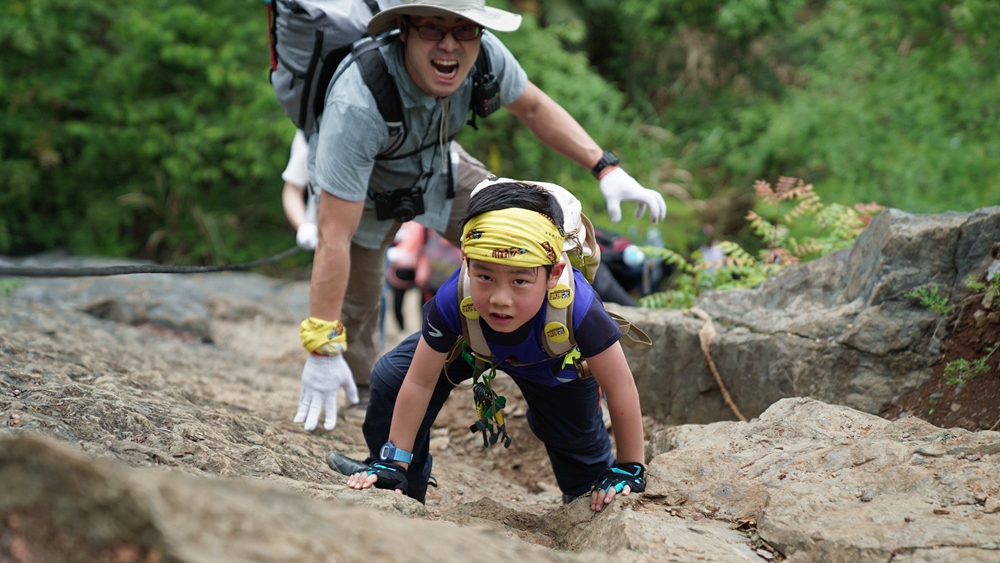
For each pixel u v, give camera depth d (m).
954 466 2.35
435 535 1.76
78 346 4.76
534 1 14.27
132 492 1.37
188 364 5.57
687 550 2.12
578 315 2.50
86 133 12.18
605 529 2.37
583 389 2.85
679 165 13.86
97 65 12.73
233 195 13.69
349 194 3.46
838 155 11.48
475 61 3.60
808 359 3.81
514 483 4.35
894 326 3.62
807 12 15.95
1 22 11.52
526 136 12.90
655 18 14.98
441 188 3.90
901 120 11.49
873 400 3.60
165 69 12.91
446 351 2.63
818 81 12.66
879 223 3.88
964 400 3.24
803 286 4.27
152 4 12.39
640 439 2.67
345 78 3.39
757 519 2.38
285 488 2.48
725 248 5.20
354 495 2.50
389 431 2.99
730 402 4.14
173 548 1.34
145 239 13.68
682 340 4.36
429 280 6.61
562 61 13.00
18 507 1.43
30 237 13.08
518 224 2.31
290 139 11.88
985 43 11.16
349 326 4.33
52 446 1.43
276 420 4.05
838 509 2.26
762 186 5.23
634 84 15.62
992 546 2.00
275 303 9.72
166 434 2.90
